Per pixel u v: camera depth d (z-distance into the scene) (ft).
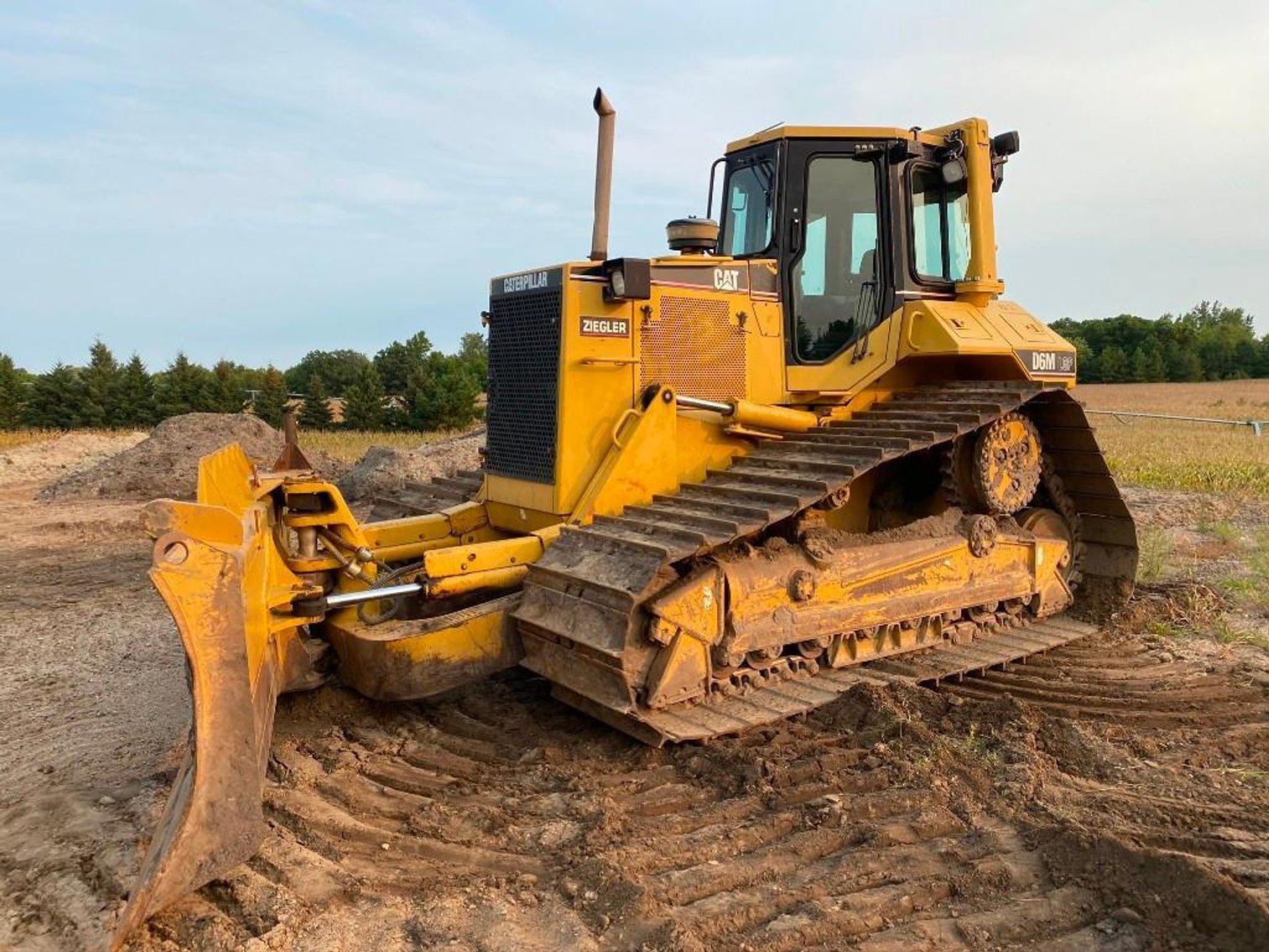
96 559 35.86
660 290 19.39
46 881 12.37
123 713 18.79
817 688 18.44
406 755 16.52
